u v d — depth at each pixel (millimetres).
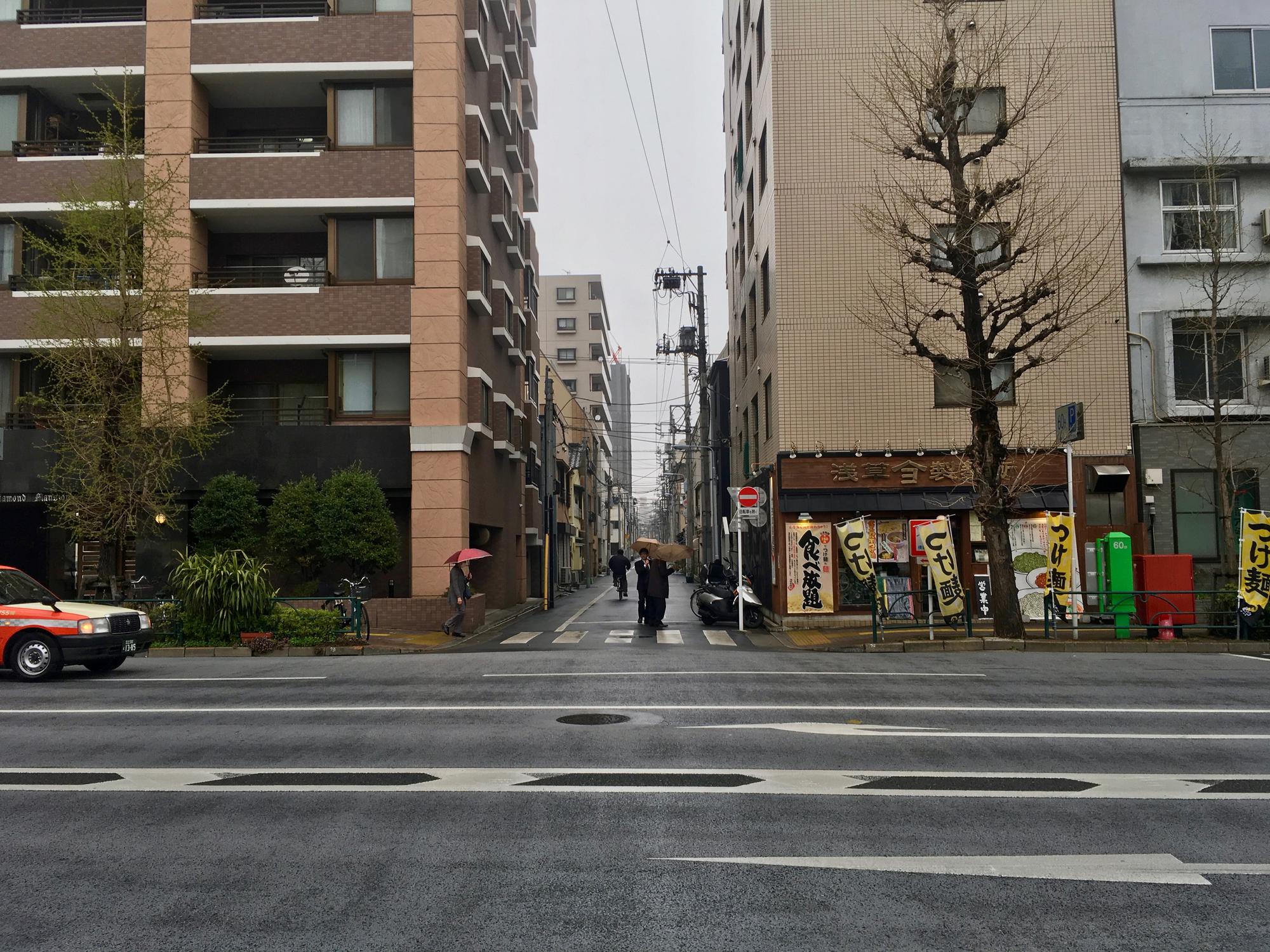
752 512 20875
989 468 16703
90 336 18375
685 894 4723
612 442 116312
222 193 22672
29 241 21188
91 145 23875
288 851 5410
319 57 22969
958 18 20750
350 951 4090
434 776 7047
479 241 24578
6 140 23500
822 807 6191
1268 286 20109
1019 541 20109
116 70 23172
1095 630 17797
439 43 23062
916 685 11430
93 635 12625
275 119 24766
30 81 23469
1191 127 20703
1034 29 20781
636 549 22734
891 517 20484
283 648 16984
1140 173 20531
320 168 22812
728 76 34344
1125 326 20312
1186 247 20500
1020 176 17141
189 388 22516
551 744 8125
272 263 24453
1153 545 20047
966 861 5184
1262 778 6930
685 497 72312
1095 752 7750
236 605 17109
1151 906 4578
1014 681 11727
